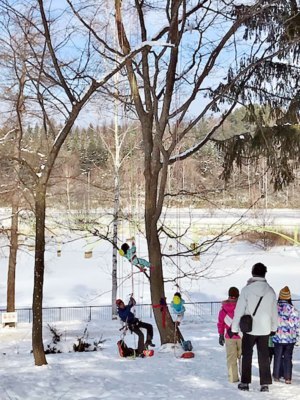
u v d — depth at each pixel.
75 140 27.56
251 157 12.70
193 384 7.46
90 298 26.98
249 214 46.66
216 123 13.47
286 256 39.69
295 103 12.47
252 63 11.60
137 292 28.12
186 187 18.83
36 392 6.95
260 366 6.99
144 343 10.45
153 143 12.81
